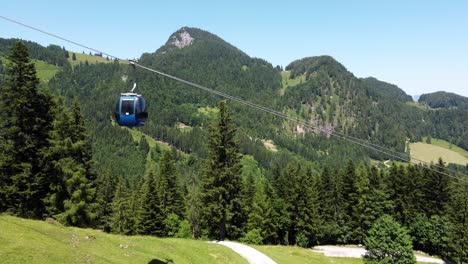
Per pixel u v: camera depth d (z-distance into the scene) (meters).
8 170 41.47
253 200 81.88
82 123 48.75
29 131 42.16
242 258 40.50
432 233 85.94
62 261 23.09
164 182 79.69
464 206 83.06
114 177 93.81
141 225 69.00
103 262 25.05
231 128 61.66
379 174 102.69
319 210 92.06
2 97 41.09
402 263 61.88
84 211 45.66
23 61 41.91
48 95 43.88
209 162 61.59
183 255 34.91
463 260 78.75
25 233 26.41
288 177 89.31
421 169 94.31
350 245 93.88
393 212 93.75
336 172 105.75
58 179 44.38
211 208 61.03
